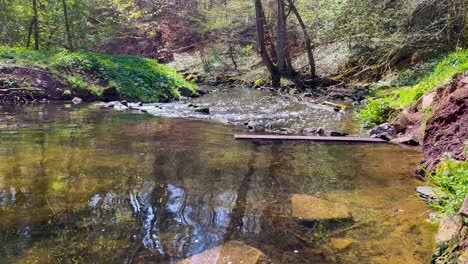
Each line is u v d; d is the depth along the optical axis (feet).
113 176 13.88
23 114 27.71
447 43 40.86
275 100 40.34
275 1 63.36
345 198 12.31
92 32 65.77
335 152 18.43
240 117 29.27
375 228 10.18
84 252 8.64
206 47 81.97
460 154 13.97
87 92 37.27
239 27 77.20
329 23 48.91
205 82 62.18
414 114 23.16
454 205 10.12
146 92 40.57
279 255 8.77
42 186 12.67
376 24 44.57
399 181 14.10
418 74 38.70
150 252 8.72
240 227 10.12
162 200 11.79
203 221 10.41
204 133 22.40
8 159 15.71
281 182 13.82
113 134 21.35
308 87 49.85
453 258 8.16
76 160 15.80
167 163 15.78
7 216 10.37
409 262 8.50
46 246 8.88
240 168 15.38
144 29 89.97
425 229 10.09
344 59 54.29
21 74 36.14
